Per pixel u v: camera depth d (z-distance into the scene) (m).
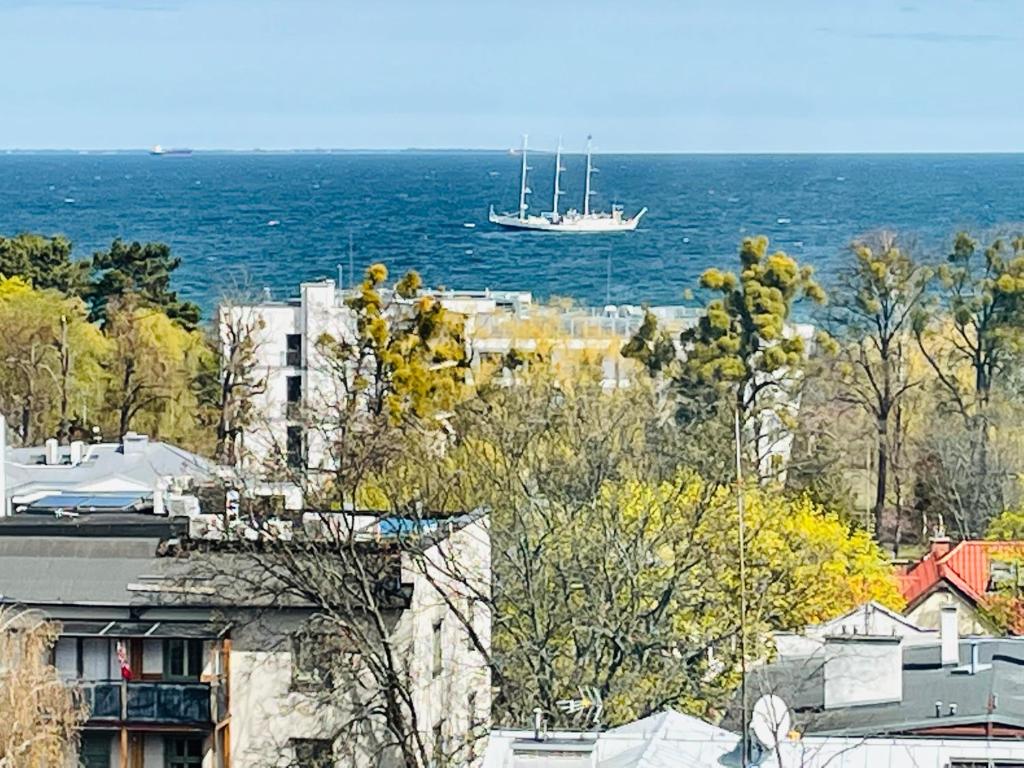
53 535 67.12
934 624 91.56
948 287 159.12
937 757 45.91
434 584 62.50
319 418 117.31
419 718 63.72
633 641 65.44
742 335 159.12
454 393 133.12
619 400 120.81
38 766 52.31
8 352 155.12
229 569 64.00
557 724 61.38
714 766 44.75
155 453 109.50
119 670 63.44
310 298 149.25
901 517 140.50
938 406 149.75
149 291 187.12
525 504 74.38
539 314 173.00
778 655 68.19
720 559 70.06
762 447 145.38
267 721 63.22
